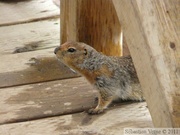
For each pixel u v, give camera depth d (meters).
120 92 4.19
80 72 4.21
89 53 4.16
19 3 6.99
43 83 4.64
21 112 4.09
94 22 4.79
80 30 4.82
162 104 2.80
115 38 4.89
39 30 6.07
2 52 5.46
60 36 5.39
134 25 3.04
